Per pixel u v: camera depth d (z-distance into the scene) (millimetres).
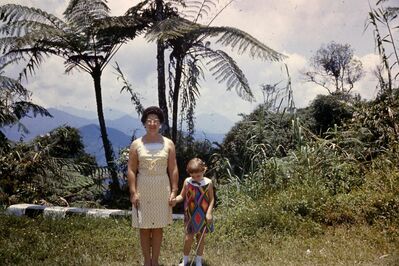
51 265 5531
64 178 10547
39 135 11680
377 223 6590
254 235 6664
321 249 6023
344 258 5648
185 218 5461
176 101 11734
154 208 5074
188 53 11562
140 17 10852
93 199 10805
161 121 5199
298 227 6844
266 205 7375
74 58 11531
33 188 10086
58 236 6629
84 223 7352
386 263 5406
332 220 7043
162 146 5168
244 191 8336
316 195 7543
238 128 11875
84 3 11961
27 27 11297
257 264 5535
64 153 12398
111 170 10883
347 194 7613
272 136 10242
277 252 5969
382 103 9438
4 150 10406
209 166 11094
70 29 11711
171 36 9453
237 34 10109
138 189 5109
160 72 11320
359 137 9289
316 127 11945
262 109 10672
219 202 8711
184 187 5465
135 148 5156
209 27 10500
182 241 6516
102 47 11438
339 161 8594
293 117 9844
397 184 7375
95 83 11727
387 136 9188
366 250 5875
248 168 10039
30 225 7125
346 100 11750
